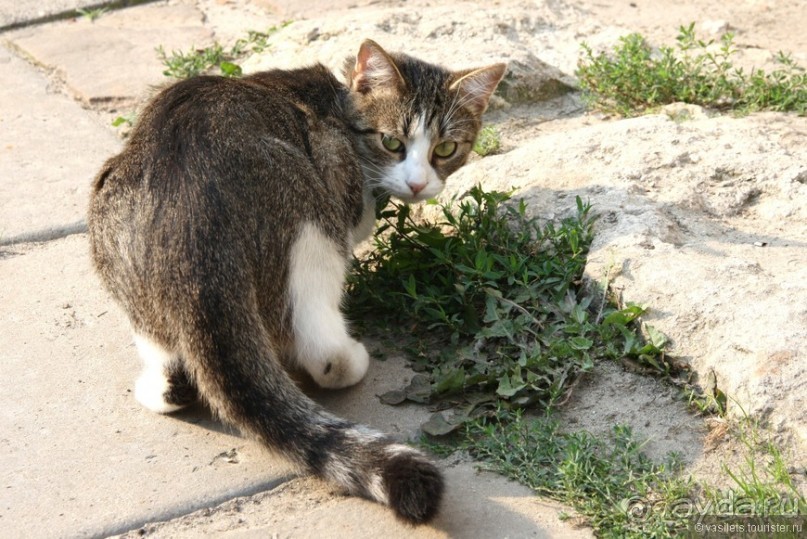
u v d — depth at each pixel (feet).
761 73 7.37
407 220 6.51
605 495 5.28
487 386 5.68
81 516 5.27
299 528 5.24
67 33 8.42
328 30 7.74
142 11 8.86
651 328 5.67
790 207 6.25
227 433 5.58
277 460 5.46
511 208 6.17
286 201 5.50
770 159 6.44
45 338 5.98
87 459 5.47
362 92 6.15
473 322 5.90
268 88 5.91
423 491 5.11
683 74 7.41
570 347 5.67
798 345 5.47
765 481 5.29
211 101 5.63
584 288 5.91
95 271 5.71
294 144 5.68
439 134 6.18
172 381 5.57
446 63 7.31
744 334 5.54
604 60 7.46
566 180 6.36
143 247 5.41
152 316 5.45
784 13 8.62
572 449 5.37
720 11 8.69
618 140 6.57
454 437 5.53
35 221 6.63
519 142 7.11
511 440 5.48
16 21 8.57
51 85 7.76
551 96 7.48
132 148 5.58
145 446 5.52
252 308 5.39
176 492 5.35
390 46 7.50
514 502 5.30
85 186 6.88
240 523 5.27
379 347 5.95
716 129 6.75
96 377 5.81
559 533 5.19
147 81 7.72
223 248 5.36
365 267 6.16
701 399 5.55
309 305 5.57
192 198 5.40
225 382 5.32
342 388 5.72
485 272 5.93
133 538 5.22
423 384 5.72
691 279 5.75
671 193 6.28
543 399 5.63
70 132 7.32
